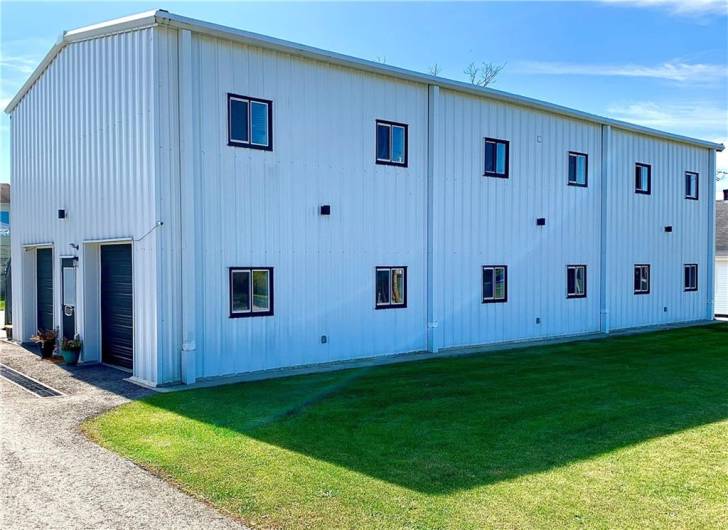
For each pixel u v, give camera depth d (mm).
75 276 13188
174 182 10625
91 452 6668
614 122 18938
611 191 19219
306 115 12461
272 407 8680
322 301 12719
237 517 5023
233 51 11406
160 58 10484
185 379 10531
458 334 15227
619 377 11234
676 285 21906
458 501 5340
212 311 11109
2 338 17031
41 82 14758
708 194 23219
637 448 6871
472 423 7879
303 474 5961
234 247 11398
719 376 11406
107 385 10383
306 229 12461
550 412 8492
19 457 6516
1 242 35812
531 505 5266
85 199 12672
